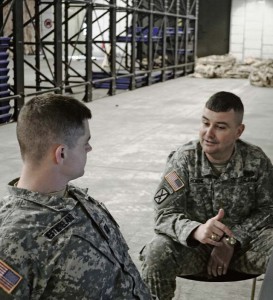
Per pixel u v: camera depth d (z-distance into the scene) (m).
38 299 1.33
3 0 9.56
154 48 18.00
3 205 1.40
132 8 14.02
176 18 17.61
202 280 2.56
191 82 16.75
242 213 2.56
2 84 8.89
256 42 21.62
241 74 18.09
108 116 10.08
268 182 2.55
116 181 5.83
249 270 2.52
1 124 8.90
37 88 10.91
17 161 6.56
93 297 1.39
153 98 12.81
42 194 1.40
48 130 1.40
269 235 2.49
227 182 2.53
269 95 13.59
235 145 2.57
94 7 12.40
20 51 9.11
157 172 6.25
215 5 21.67
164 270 2.44
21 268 1.31
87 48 11.97
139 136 8.26
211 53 22.06
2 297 1.29
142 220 4.65
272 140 8.16
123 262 1.51
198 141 2.62
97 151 7.18
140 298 1.54
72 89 14.09
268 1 21.19
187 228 2.34
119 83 14.45
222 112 2.42
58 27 10.50
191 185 2.53
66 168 1.43
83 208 1.45
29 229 1.34
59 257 1.34
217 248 2.47
